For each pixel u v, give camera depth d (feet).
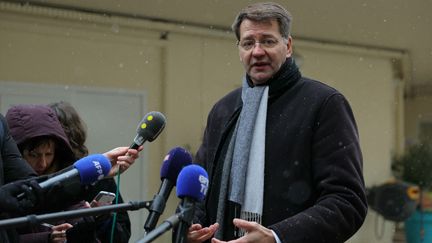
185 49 27.12
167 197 7.89
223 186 9.49
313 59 29.91
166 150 26.76
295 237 8.30
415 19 29.55
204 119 27.43
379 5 28.50
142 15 25.94
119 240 10.77
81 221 9.80
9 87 23.99
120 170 9.17
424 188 31.86
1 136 8.91
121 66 26.12
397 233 31.63
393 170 32.37
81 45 25.29
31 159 10.43
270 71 9.44
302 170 9.10
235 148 9.50
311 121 9.14
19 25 24.04
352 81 31.09
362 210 8.79
